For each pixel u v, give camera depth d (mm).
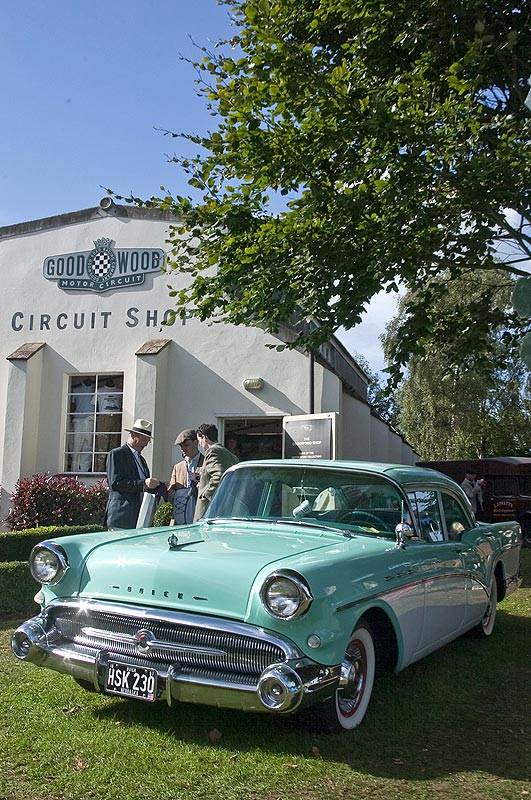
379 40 7836
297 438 11359
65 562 4250
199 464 7684
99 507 12625
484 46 7645
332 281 7770
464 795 3414
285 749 3828
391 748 3963
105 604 3994
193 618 3717
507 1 8211
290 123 7211
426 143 6973
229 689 3541
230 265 8266
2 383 14008
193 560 3951
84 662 3934
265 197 8070
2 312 14242
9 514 12500
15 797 3238
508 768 3758
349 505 5016
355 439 14266
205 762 3648
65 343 13836
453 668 5672
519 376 28547
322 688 3600
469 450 29953
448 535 5637
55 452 13602
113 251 13773
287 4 7543
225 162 7566
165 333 13312
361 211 7324
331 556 4008
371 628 4383
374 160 6922
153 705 4453
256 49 7273
